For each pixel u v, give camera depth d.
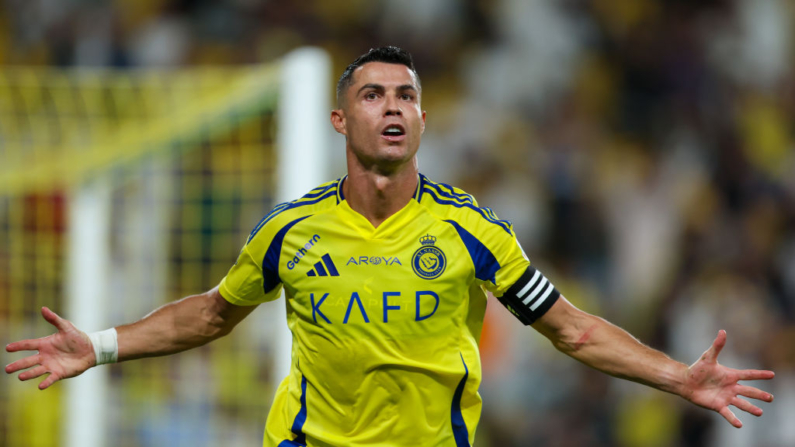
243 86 22.86
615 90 48.50
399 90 12.73
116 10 44.22
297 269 12.90
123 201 30.19
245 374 29.05
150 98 26.11
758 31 52.38
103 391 24.39
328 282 12.73
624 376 12.99
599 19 49.91
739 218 45.03
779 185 47.16
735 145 47.88
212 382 29.02
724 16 51.44
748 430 34.78
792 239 45.22
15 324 28.31
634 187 43.97
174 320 13.83
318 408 13.06
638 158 45.81
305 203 13.20
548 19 49.22
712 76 50.00
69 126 27.45
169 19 44.47
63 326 13.38
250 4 45.59
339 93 13.23
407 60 13.03
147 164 27.47
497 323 34.47
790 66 51.81
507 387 34.41
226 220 30.53
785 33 52.88
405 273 12.62
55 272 28.27
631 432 35.16
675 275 41.53
